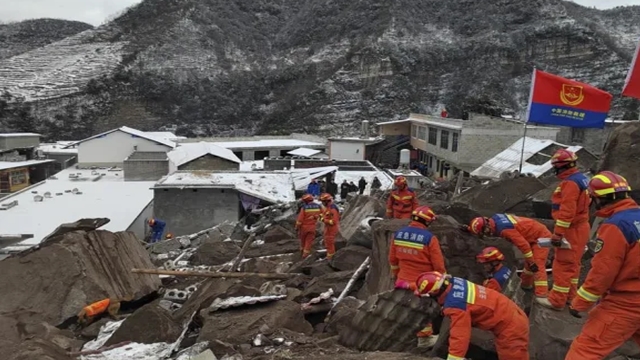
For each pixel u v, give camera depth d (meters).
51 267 8.83
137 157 39.59
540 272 6.43
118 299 8.85
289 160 36.22
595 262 4.06
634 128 9.85
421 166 46.12
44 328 7.62
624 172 9.62
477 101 57.47
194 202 23.91
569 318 5.87
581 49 82.50
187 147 37.81
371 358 5.48
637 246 3.94
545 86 12.43
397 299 6.00
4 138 45.50
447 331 5.63
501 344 4.75
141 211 25.52
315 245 13.47
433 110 79.25
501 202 11.48
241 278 9.54
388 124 52.12
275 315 7.06
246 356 6.04
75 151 47.88
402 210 10.01
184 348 6.74
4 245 16.33
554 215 6.25
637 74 9.00
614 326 4.07
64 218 23.95
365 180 29.38
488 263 6.28
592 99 12.40
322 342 6.50
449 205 10.41
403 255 6.16
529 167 21.64
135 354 6.52
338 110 80.25
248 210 24.48
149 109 84.44
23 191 29.81
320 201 12.11
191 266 12.86
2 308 8.25
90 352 6.59
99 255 9.42
